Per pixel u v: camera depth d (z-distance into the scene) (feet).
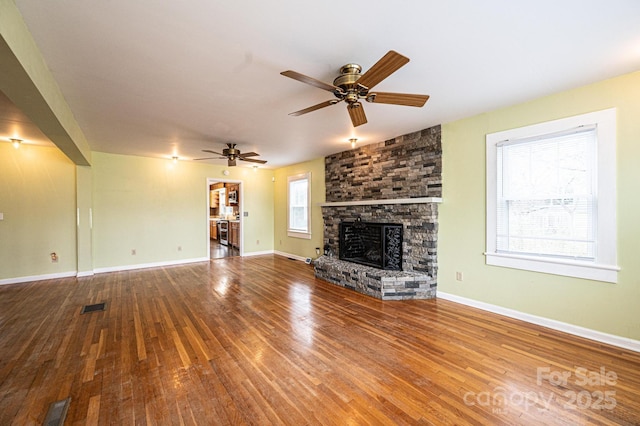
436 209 12.40
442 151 12.18
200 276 16.76
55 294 13.26
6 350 8.04
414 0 4.91
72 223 16.87
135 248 18.88
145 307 11.52
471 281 11.41
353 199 16.80
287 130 12.86
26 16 5.18
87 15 5.22
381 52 6.60
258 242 24.68
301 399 5.98
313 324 9.81
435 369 7.05
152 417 5.46
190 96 8.96
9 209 15.24
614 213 8.10
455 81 8.16
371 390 6.26
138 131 12.88
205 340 8.63
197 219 21.35
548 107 9.23
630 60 7.08
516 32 5.88
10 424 5.28
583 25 5.65
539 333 8.96
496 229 10.61
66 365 7.27
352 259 16.12
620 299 8.04
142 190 19.10
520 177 10.03
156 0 4.86
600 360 7.37
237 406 5.77
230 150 15.14
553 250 9.37
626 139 7.89
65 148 12.14
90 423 5.31
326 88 6.72
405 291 12.38
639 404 5.77
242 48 6.39
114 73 7.44
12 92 6.48
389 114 10.86
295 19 5.41
